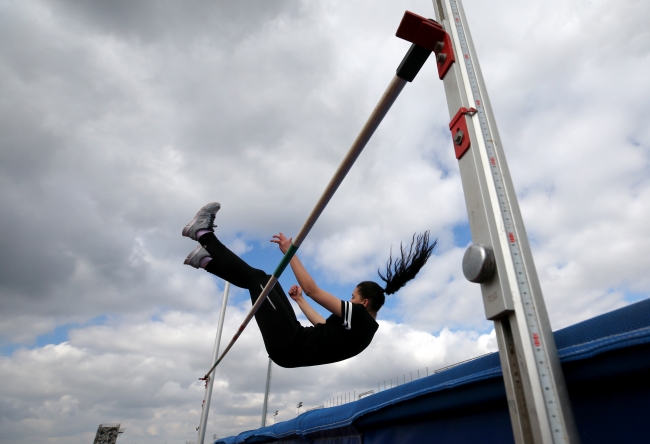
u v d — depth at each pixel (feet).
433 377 5.57
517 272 2.70
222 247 7.64
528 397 2.38
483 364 4.41
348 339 6.69
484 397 4.54
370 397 7.82
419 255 7.43
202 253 7.73
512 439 4.39
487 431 4.81
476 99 3.42
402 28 3.67
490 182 3.02
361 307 6.64
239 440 16.96
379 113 3.92
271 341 6.83
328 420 9.62
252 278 7.45
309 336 6.81
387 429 7.51
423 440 6.25
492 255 2.75
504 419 4.55
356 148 4.25
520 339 2.49
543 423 2.26
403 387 6.48
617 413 3.14
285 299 7.68
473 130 3.27
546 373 2.41
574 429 2.29
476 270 2.74
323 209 5.19
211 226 7.93
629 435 3.03
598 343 2.96
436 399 5.54
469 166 3.17
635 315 2.82
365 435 8.32
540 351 2.47
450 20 3.83
